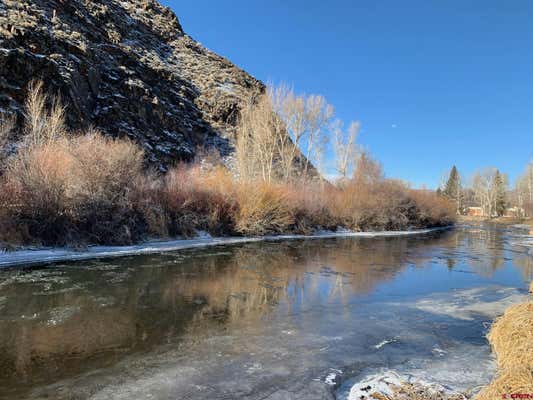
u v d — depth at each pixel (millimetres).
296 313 8102
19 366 5164
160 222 20188
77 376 4883
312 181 36469
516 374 3938
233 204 24750
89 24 38562
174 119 38844
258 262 14930
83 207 16547
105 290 9602
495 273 13758
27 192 14844
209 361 5434
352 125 41312
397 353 5906
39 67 26266
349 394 4488
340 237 27688
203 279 11344
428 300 9500
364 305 8914
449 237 30797
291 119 36281
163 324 7125
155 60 46938
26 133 21578
